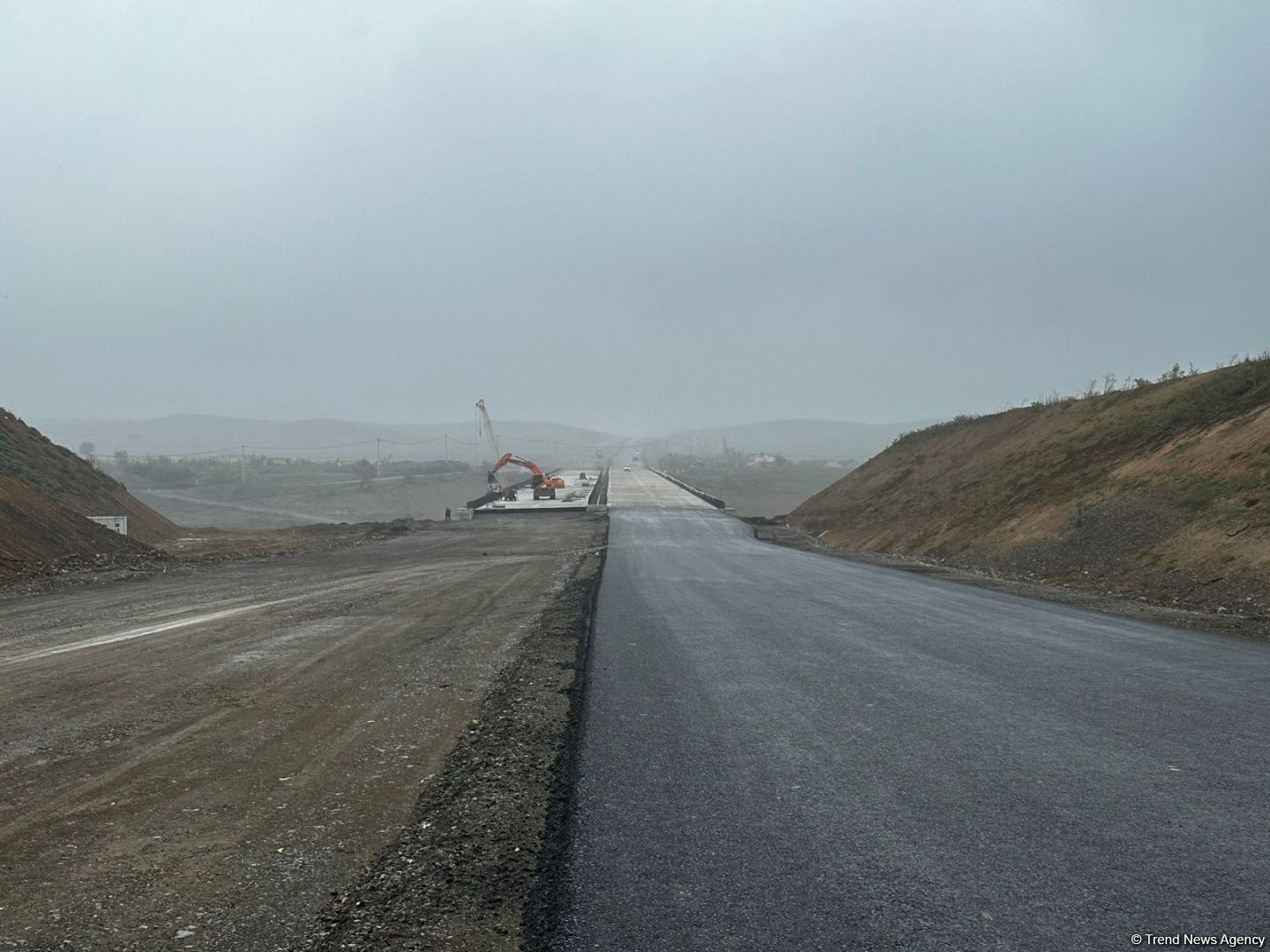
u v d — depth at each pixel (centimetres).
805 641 1040
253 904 361
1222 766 539
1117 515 2014
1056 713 680
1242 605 1330
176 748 604
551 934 324
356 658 950
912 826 436
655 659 916
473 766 553
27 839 439
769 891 361
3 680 833
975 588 1716
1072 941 317
